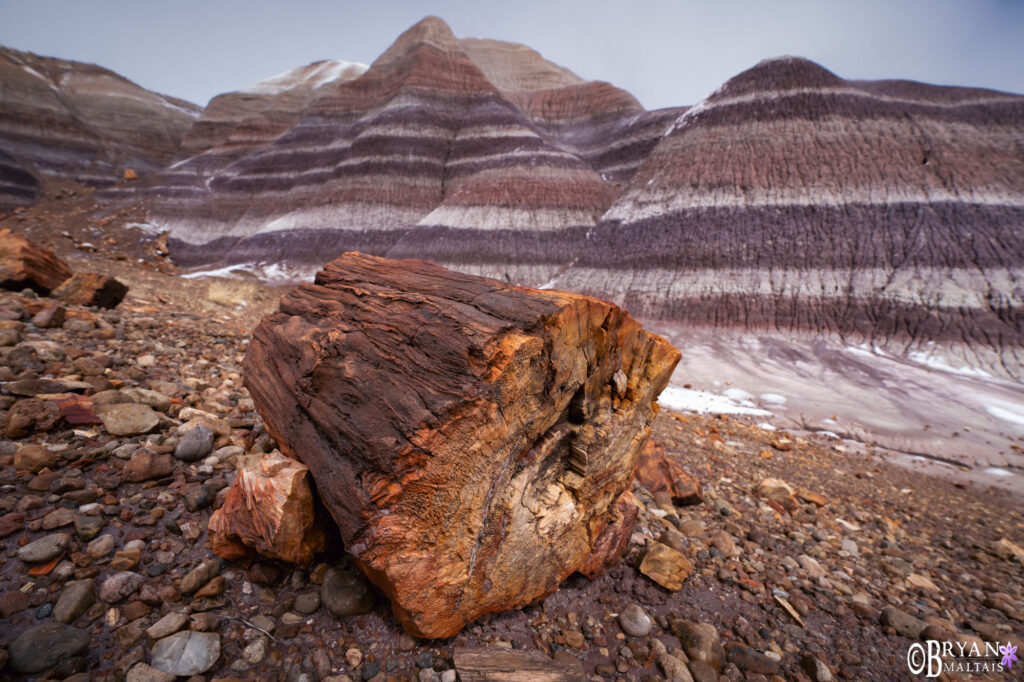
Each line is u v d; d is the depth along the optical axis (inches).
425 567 78.6
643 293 749.3
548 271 906.7
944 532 202.1
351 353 92.9
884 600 132.0
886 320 606.2
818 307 650.2
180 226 1178.0
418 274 121.8
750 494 202.7
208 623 82.0
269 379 112.1
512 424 83.3
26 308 200.1
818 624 116.4
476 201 1001.5
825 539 165.2
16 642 70.2
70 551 88.5
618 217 865.5
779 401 470.3
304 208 1116.5
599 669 91.4
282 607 88.8
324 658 80.7
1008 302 565.0
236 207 1224.2
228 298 605.0
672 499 177.3
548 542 98.0
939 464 347.3
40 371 145.3
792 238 713.6
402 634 87.2
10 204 1136.8
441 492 76.9
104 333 204.8
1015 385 490.3
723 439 322.3
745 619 113.6
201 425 130.1
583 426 100.0
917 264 634.8
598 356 97.4
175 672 73.1
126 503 103.7
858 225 690.8
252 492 90.3
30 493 98.7
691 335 666.8
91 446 117.0
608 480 109.9
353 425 79.8
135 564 89.0
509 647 91.6
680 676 91.3
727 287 705.6
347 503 75.9
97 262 768.9
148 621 80.4
